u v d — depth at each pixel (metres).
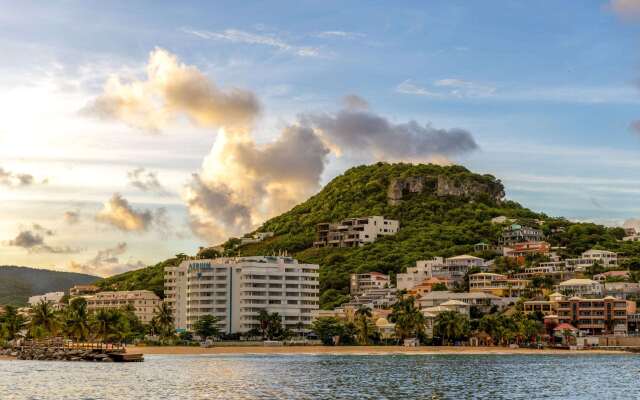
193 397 167.25
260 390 181.62
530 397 176.38
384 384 198.88
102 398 164.00
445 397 174.50
